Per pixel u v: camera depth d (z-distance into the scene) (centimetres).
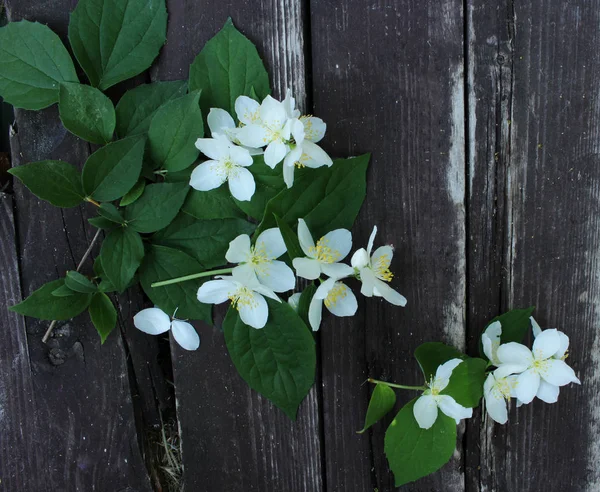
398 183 71
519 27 70
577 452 73
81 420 72
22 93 68
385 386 71
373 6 70
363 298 72
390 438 71
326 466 73
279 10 70
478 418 73
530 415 73
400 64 70
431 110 70
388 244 71
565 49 70
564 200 71
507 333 71
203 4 70
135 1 69
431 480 74
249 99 68
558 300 72
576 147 71
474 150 71
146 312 70
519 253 72
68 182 68
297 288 71
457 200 71
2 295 71
